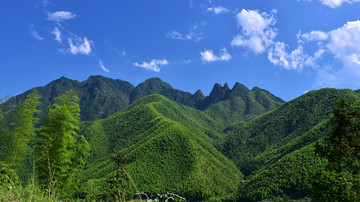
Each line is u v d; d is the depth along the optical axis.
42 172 17.59
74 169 24.80
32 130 23.00
